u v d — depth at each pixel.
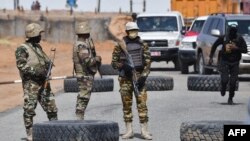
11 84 52.59
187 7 91.00
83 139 21.53
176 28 63.47
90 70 27.23
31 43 25.50
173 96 40.16
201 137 21.23
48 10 122.12
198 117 31.45
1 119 32.19
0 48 93.44
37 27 25.44
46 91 25.70
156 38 62.31
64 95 41.41
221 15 50.81
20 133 27.98
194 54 56.72
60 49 102.69
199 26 59.00
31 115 25.61
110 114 32.81
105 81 42.38
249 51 47.66
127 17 113.19
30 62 25.31
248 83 48.78
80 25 27.12
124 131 27.94
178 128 28.44
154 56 62.50
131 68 25.78
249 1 88.25
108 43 108.94
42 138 21.80
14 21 111.56
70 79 43.06
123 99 26.19
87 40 27.31
